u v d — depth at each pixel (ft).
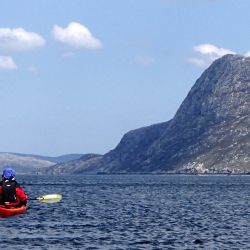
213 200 330.95
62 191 448.65
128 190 495.00
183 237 142.20
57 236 139.64
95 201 298.76
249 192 472.03
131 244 127.85
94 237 139.23
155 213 219.41
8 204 161.07
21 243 125.80
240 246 127.34
